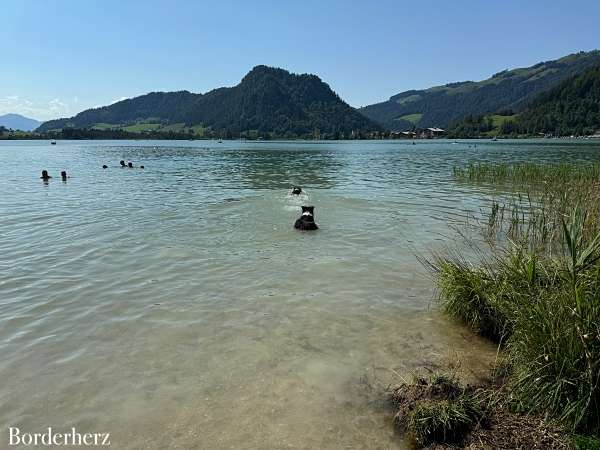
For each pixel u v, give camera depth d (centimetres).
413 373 256
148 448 196
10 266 444
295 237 569
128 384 245
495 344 293
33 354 277
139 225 633
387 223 657
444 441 198
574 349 207
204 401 229
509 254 357
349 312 342
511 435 198
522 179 1122
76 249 506
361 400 230
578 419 192
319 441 200
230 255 487
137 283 400
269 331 311
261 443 198
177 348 286
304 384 245
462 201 861
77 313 338
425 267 448
